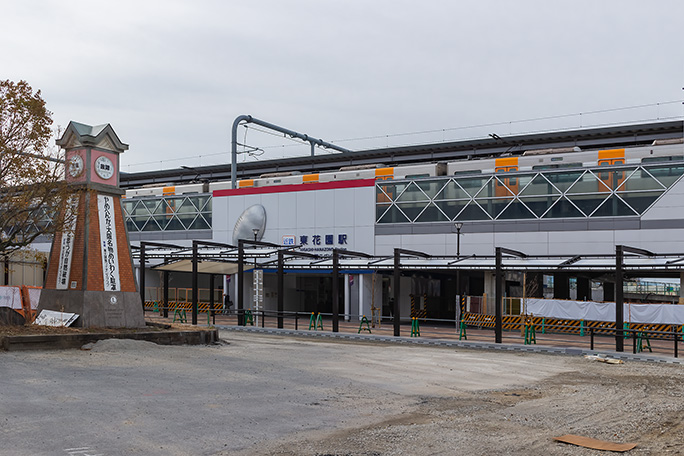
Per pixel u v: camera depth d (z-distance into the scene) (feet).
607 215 118.11
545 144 184.44
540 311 105.29
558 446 30.60
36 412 33.30
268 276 151.74
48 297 72.74
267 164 227.81
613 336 101.24
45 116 65.82
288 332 99.04
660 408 41.19
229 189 157.48
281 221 148.97
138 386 42.39
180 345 68.64
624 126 172.04
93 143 72.23
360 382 49.42
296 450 28.84
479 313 116.47
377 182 139.03
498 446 30.32
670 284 188.24
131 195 183.42
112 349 59.26
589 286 152.76
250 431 32.12
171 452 27.71
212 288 141.28
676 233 112.78
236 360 58.49
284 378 49.47
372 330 107.55
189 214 165.07
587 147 180.65
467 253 129.18
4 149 62.34
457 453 28.89
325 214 143.84
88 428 30.83
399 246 135.64
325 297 158.81
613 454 29.30
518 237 125.18
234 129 168.66
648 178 115.55
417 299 146.41
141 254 116.88
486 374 57.16
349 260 124.06
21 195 65.41
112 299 72.13
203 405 37.58
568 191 121.80
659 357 71.97
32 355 53.62
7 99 63.31
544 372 59.82
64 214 68.39
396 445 30.09
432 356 70.64
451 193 131.95
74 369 47.91
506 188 127.03
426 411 38.93
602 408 40.98
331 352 70.44
